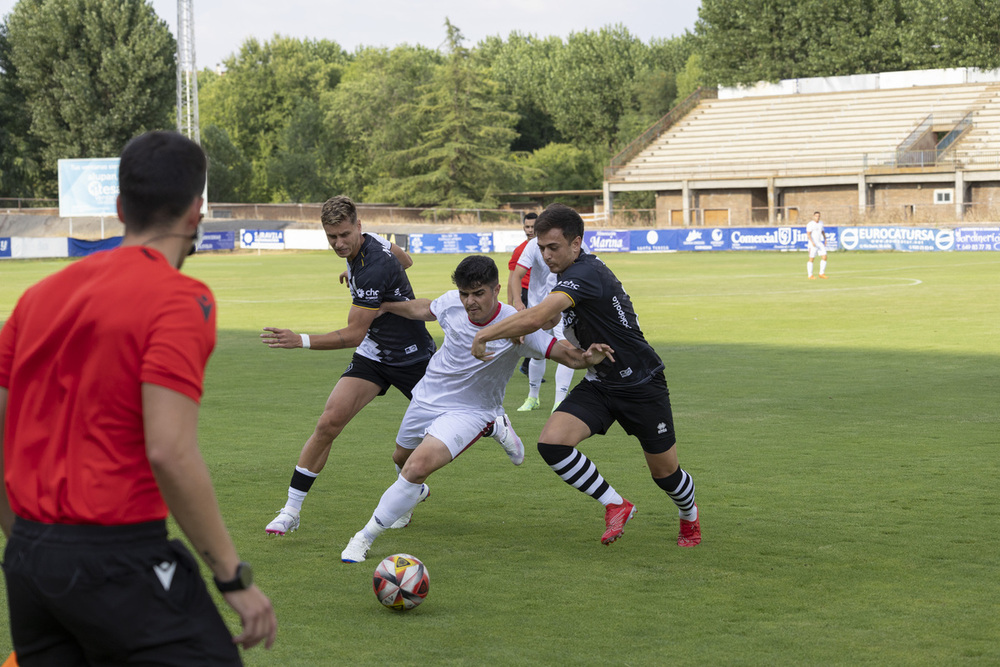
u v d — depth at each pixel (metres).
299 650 4.02
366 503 6.55
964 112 52.72
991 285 24.14
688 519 5.50
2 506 2.54
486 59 102.81
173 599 2.33
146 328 2.25
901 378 11.43
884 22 65.12
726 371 12.17
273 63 91.75
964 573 4.94
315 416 9.80
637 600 4.60
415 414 5.56
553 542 5.62
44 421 2.34
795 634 4.14
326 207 5.67
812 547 5.41
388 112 76.25
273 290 26.59
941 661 3.85
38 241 45.22
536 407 10.34
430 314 5.50
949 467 7.23
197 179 2.45
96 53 64.62
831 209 49.97
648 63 92.69
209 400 10.74
